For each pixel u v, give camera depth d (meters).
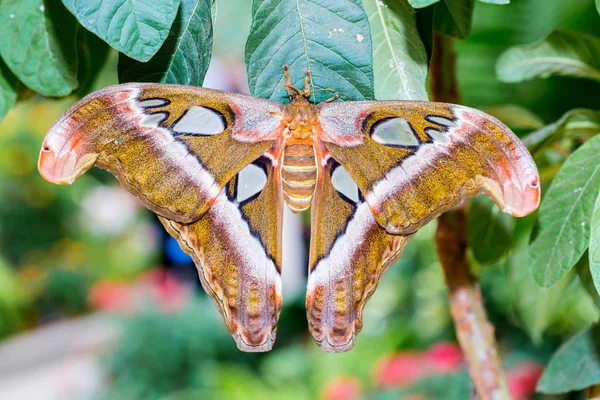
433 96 0.71
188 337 2.34
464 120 0.56
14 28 0.61
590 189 0.61
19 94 0.67
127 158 0.56
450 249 0.71
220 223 0.60
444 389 1.65
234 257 0.60
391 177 0.58
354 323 0.60
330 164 0.60
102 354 2.46
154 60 0.57
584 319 1.09
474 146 0.56
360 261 0.60
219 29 1.77
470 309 0.71
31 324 3.36
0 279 3.11
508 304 1.61
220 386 1.96
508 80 0.73
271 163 0.60
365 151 0.59
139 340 2.34
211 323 2.43
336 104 0.59
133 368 2.32
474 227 0.74
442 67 0.70
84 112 0.55
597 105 1.00
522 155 0.55
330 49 0.56
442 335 1.97
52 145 0.54
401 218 0.58
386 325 2.16
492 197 0.56
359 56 0.56
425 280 2.11
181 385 2.30
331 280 0.60
